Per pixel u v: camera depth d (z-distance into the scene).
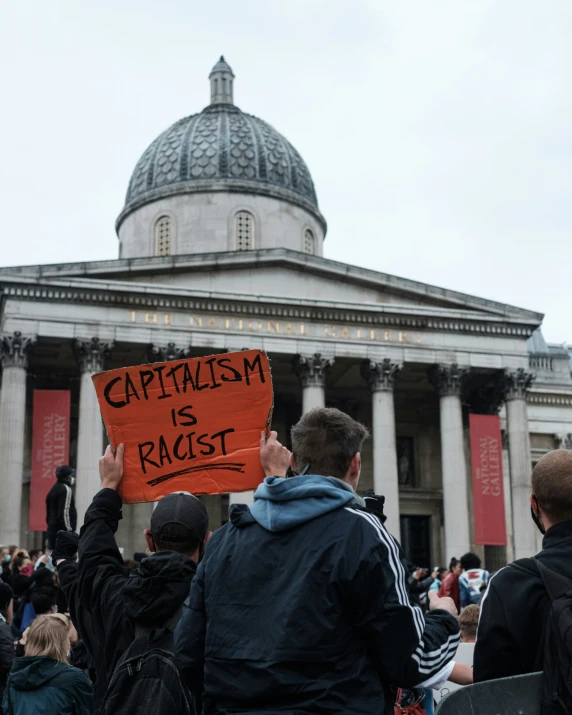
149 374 8.21
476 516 49.31
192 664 5.80
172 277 49.69
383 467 50.19
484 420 50.59
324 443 6.12
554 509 6.38
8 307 46.28
